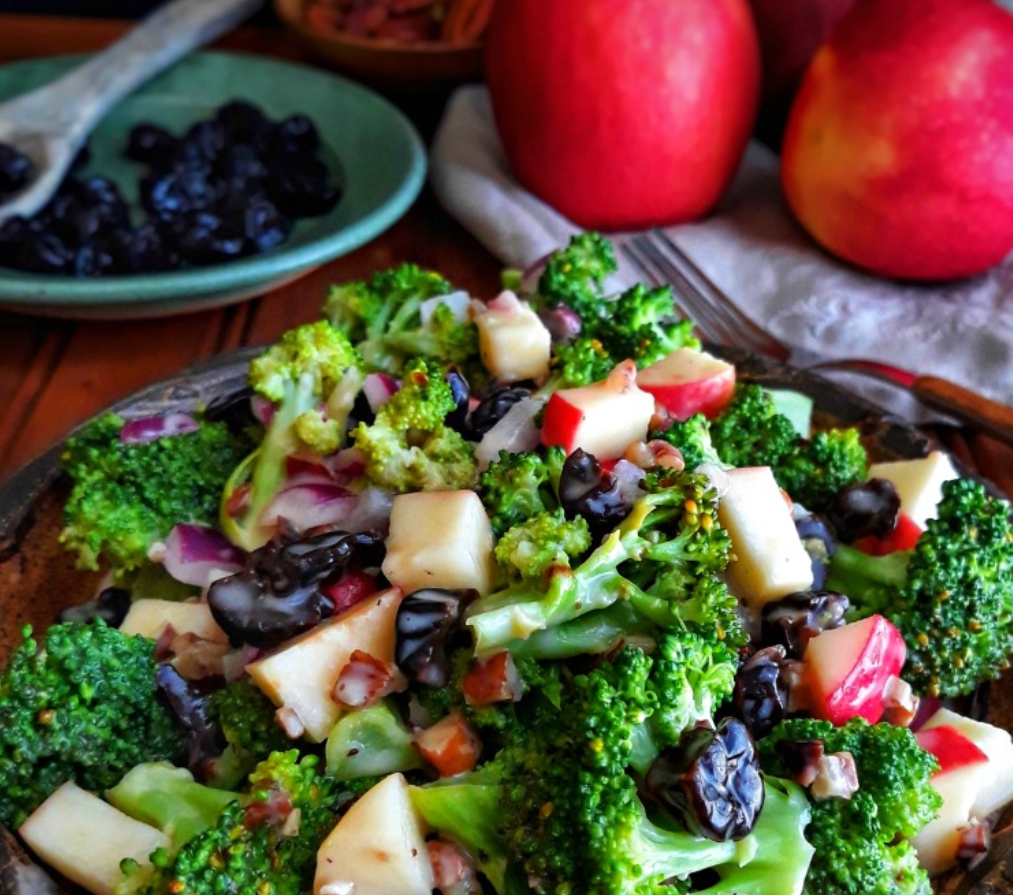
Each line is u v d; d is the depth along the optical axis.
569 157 0.36
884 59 0.33
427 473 0.22
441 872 0.19
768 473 0.22
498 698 0.20
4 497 0.24
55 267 0.35
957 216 0.34
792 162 0.36
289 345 0.25
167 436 0.25
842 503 0.24
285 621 0.21
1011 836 0.20
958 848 0.20
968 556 0.22
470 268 0.38
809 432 0.27
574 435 0.22
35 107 0.41
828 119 0.34
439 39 0.46
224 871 0.18
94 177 0.40
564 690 0.20
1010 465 0.30
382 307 0.27
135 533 0.24
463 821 0.19
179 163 0.40
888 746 0.20
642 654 0.19
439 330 0.26
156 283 0.33
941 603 0.22
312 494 0.23
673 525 0.21
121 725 0.20
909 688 0.22
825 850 0.19
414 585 0.21
